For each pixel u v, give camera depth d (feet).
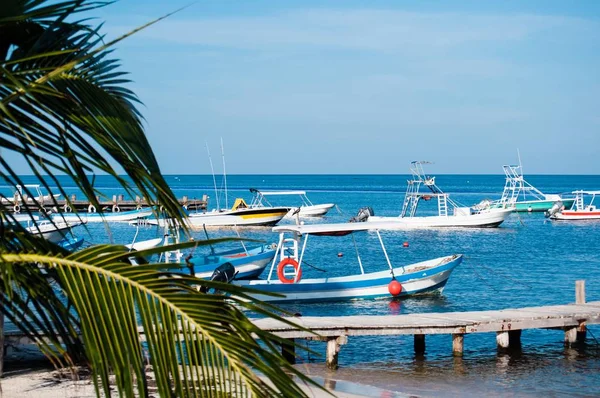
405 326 52.29
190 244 9.80
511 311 59.67
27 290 9.77
